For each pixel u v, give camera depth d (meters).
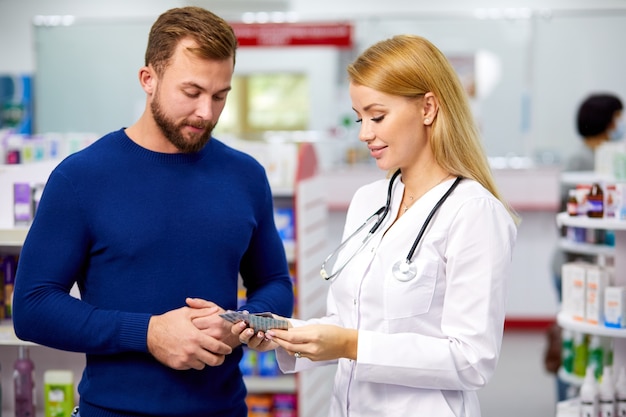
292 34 7.89
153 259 2.14
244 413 2.36
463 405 2.11
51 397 3.29
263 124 8.41
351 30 7.85
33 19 8.37
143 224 2.14
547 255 7.94
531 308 7.96
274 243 2.46
